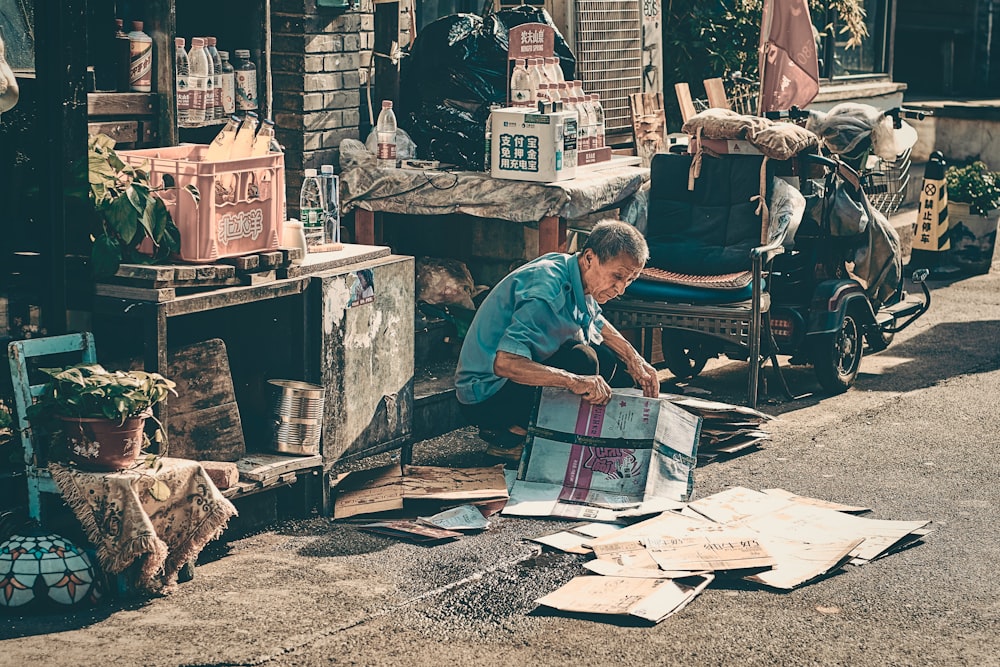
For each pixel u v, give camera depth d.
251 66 6.46
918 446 6.48
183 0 6.61
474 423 5.98
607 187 7.01
